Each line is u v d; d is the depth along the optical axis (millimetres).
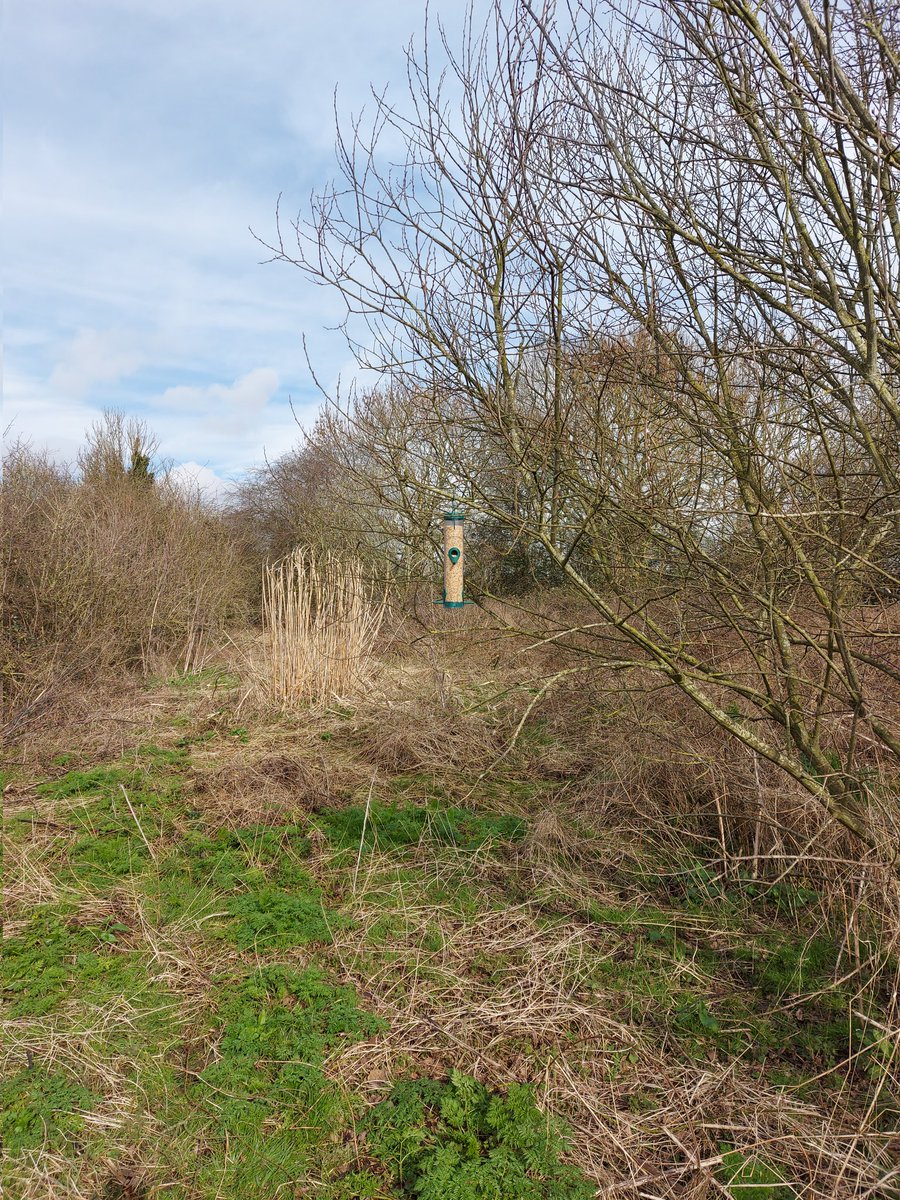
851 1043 2953
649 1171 2482
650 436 3344
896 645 3803
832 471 2930
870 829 3234
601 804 5020
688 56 2979
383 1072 2902
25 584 8641
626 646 5344
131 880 4281
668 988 3379
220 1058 2922
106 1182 2430
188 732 7219
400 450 3605
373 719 7340
